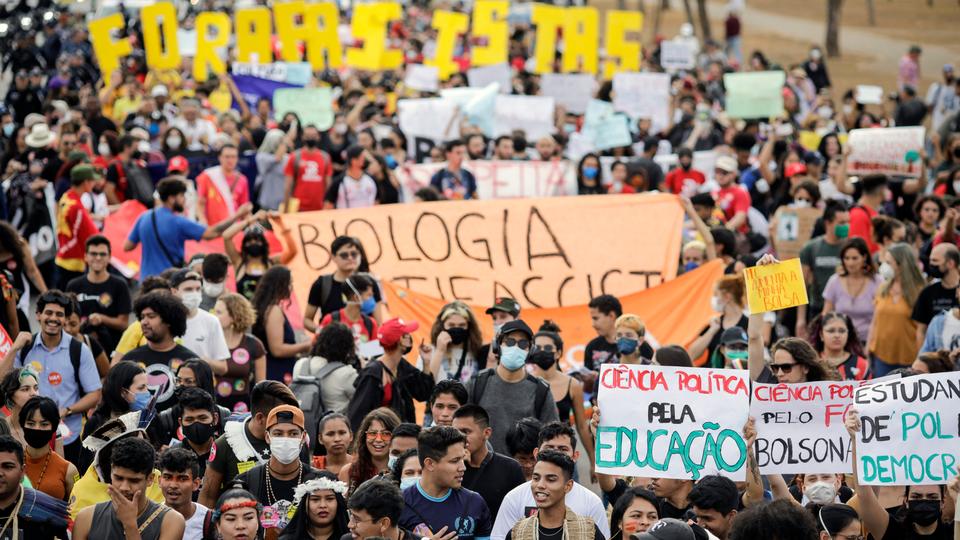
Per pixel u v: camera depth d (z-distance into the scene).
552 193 26.20
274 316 16.17
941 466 11.25
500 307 15.17
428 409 14.41
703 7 70.25
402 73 43.12
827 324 15.53
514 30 49.94
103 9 53.03
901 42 69.69
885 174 24.59
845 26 74.50
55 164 24.80
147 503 10.27
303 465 11.30
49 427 11.46
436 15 35.94
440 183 25.08
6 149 30.39
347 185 24.09
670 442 11.73
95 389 14.38
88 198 22.56
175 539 10.21
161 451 11.60
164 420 12.20
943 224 20.80
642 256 21.16
